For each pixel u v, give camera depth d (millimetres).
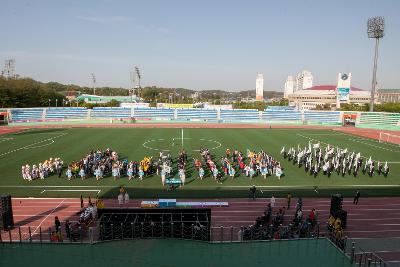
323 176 41781
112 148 56812
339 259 15844
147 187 36719
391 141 70812
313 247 16906
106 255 15789
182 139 67625
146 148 57250
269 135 75625
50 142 62281
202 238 19938
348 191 36531
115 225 20641
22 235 25234
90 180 38844
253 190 33375
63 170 42656
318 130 87438
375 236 26219
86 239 24078
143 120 105125
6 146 58031
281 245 17062
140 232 20297
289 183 38844
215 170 39406
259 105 174875
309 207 32031
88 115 103688
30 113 98625
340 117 103750
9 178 39219
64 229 26297
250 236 24094
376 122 97062
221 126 94125
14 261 15117
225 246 16859
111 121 102438
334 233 23125
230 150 56625
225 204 31625
